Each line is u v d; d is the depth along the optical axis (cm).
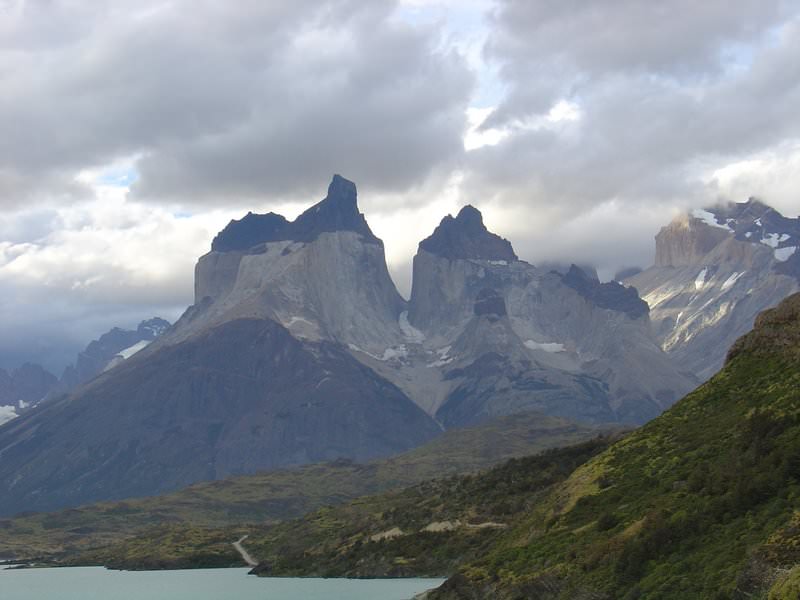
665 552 15300
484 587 18962
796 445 15350
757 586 12644
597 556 16525
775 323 19775
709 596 13250
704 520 15275
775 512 14350
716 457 17312
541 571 17875
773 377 18625
